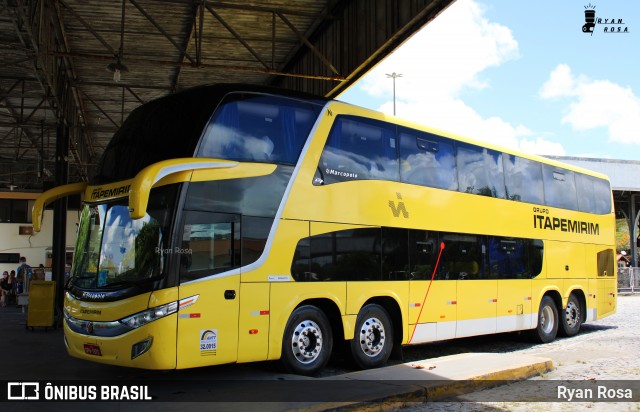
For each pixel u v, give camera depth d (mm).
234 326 7555
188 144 7539
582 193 15438
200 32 13125
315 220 8695
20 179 34906
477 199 11781
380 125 10055
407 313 9930
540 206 13641
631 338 14008
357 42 13586
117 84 18531
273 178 8281
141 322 6941
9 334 13758
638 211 35469
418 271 10219
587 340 13703
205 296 7309
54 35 14562
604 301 15727
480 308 11469
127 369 9070
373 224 9547
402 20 11609
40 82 13969
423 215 10484
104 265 7641
